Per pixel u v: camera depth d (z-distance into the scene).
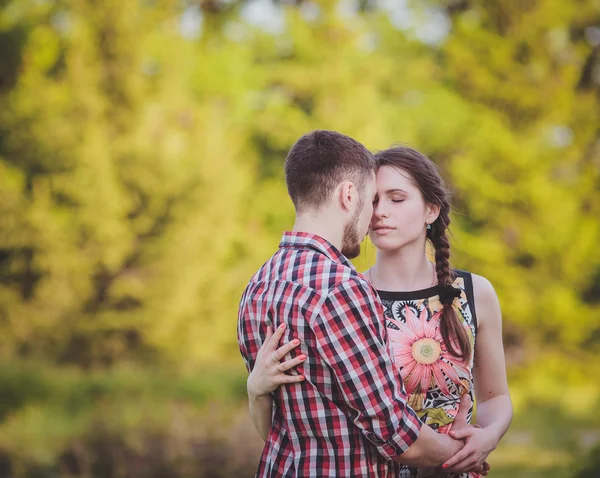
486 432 3.44
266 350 3.08
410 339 3.60
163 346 19.72
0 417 14.41
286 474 3.07
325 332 2.97
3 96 19.62
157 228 19.88
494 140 20.61
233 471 11.27
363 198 3.26
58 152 19.33
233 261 21.25
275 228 22.80
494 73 21.31
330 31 23.22
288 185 3.31
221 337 20.23
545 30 21.17
